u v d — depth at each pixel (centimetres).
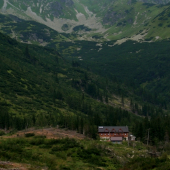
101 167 6900
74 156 7412
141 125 12569
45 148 7862
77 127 12256
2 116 12700
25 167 5681
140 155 8656
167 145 10862
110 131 11856
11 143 7744
